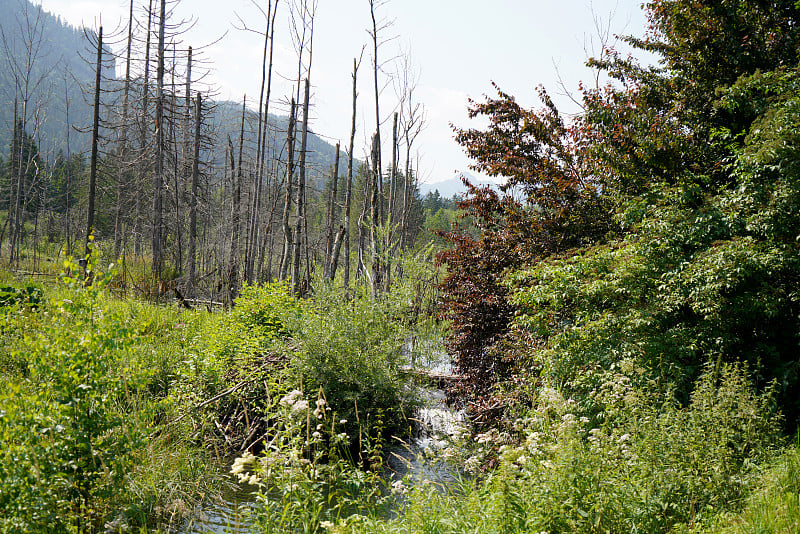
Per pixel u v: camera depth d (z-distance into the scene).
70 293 5.63
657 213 7.94
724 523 4.43
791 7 10.20
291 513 5.59
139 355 9.98
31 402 4.95
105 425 5.49
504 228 11.42
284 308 11.88
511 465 4.78
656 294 7.65
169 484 6.60
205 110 24.98
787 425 6.51
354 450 9.16
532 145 11.73
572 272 8.29
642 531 4.39
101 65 21.08
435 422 10.38
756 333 7.57
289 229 17.73
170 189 24.09
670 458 5.16
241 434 9.02
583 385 7.31
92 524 5.45
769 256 6.71
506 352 9.55
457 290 11.19
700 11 10.43
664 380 6.90
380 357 10.18
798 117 7.37
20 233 33.81
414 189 27.80
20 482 4.55
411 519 4.89
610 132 10.25
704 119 10.52
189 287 21.47
